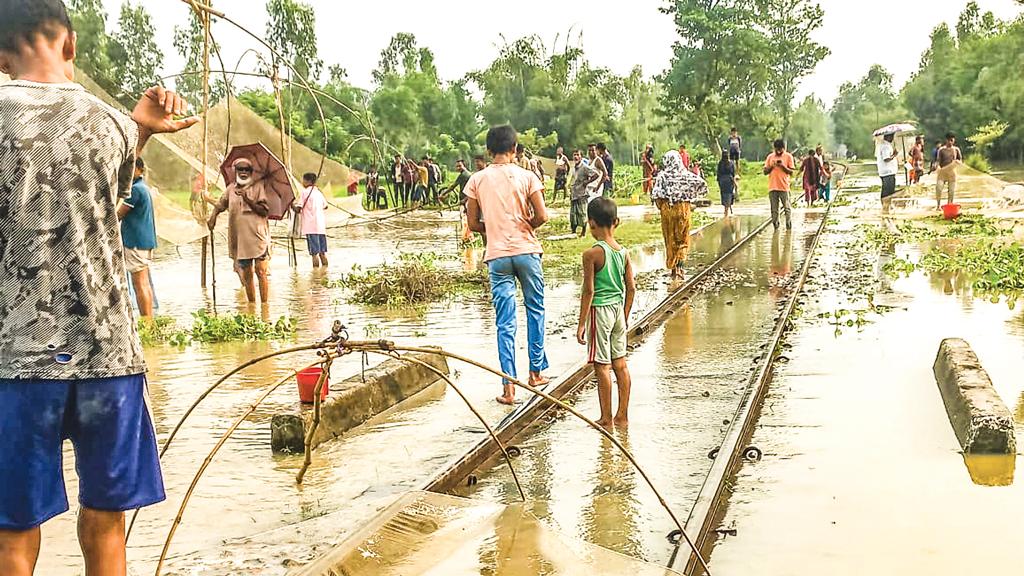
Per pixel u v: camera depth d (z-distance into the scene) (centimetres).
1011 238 1941
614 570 419
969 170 3025
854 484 570
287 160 1486
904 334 1001
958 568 454
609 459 631
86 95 333
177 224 1634
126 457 330
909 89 8481
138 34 5794
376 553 424
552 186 5022
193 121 376
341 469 626
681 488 572
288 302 1398
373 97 6694
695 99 6912
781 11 7181
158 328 1123
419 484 563
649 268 1648
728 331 1049
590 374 878
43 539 520
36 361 313
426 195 3809
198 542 510
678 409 745
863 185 4925
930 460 607
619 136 7762
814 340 988
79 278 319
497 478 603
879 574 450
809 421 699
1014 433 618
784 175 2202
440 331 1123
